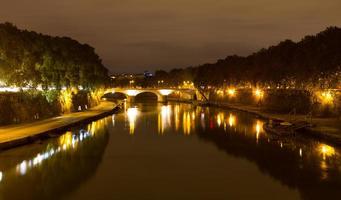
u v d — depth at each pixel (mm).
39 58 127938
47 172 68375
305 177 66062
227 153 84312
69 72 152875
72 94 170500
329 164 73875
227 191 59500
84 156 80875
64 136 104438
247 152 84938
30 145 86750
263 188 60688
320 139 95688
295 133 106125
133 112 190750
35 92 126375
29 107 119500
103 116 157875
